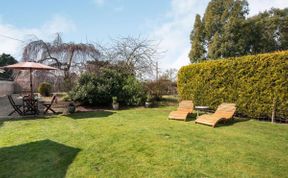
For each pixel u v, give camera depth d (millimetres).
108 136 6832
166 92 16969
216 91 11219
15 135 7176
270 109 9078
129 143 6109
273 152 5383
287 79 8516
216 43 27734
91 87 13531
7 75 23750
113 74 14844
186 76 13109
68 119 9914
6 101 16516
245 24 27438
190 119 9742
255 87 9555
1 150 5801
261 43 28391
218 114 9172
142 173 4371
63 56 16359
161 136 6797
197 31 31016
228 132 7336
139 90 14602
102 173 4422
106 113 11609
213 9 29422
